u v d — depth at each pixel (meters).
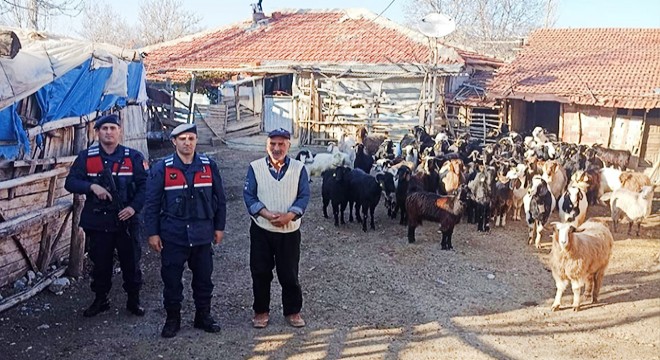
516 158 13.40
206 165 5.69
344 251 8.95
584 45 24.31
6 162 6.43
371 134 19.64
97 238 6.02
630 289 7.40
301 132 22.00
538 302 6.97
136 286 6.19
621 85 19.17
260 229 5.79
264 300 5.99
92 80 8.54
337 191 10.30
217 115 21.95
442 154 13.14
